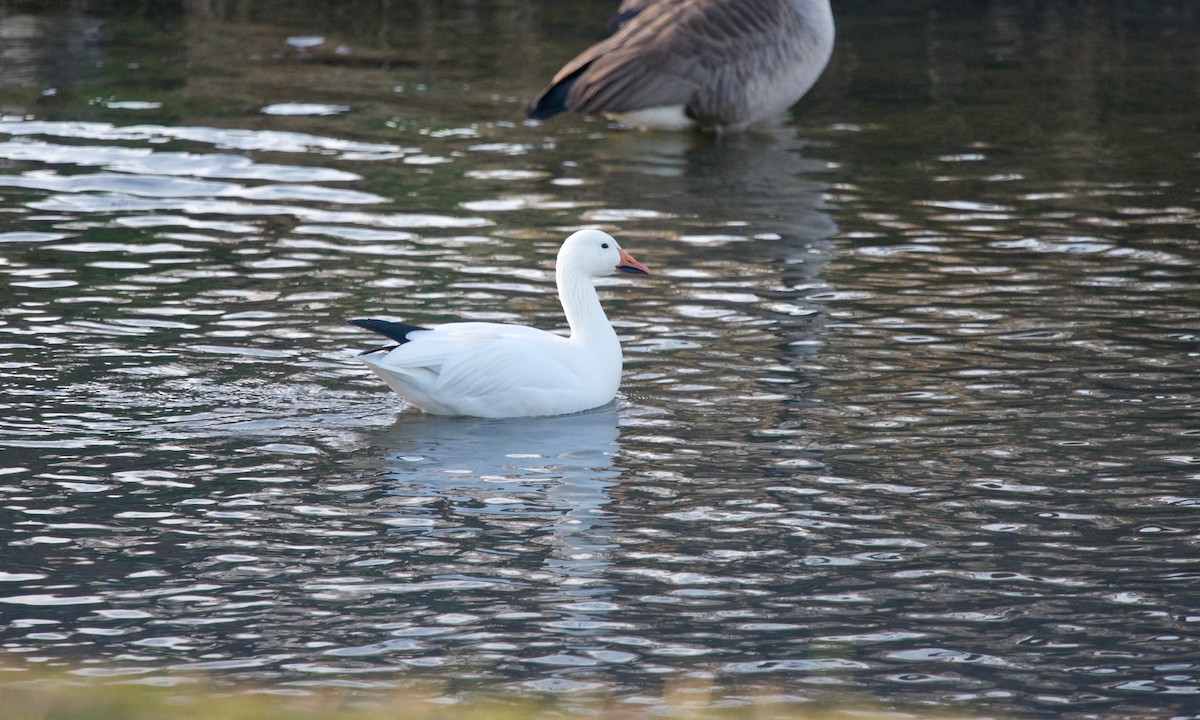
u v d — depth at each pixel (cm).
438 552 1088
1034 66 3073
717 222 2023
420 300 1684
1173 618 994
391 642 953
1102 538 1117
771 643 959
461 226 1988
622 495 1193
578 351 1399
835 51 3225
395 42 3241
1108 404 1389
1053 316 1647
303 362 1488
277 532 1117
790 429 1333
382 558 1077
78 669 905
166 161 2255
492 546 1099
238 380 1433
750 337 1583
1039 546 1104
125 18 3416
